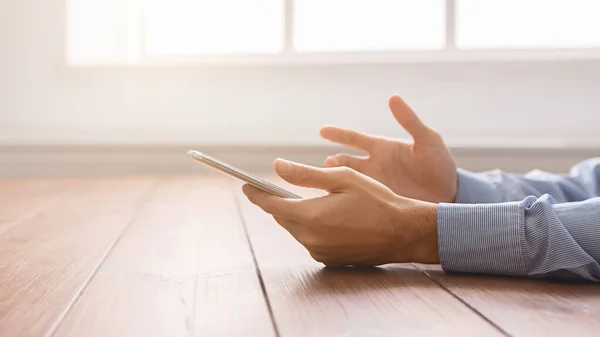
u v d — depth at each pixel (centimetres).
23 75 399
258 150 391
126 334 82
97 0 404
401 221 114
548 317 91
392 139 163
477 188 160
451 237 114
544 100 399
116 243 151
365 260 119
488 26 405
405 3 404
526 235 112
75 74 398
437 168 159
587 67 394
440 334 83
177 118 404
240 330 84
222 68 400
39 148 386
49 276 116
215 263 128
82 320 88
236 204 235
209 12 410
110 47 407
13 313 92
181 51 412
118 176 377
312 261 130
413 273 119
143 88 401
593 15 400
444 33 399
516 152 388
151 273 119
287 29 402
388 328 85
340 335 82
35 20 397
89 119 402
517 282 112
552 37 404
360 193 112
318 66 400
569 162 389
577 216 112
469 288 107
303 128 405
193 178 361
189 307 95
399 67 400
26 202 241
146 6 406
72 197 259
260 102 403
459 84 400
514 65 396
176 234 165
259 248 145
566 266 108
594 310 94
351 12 405
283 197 112
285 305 96
